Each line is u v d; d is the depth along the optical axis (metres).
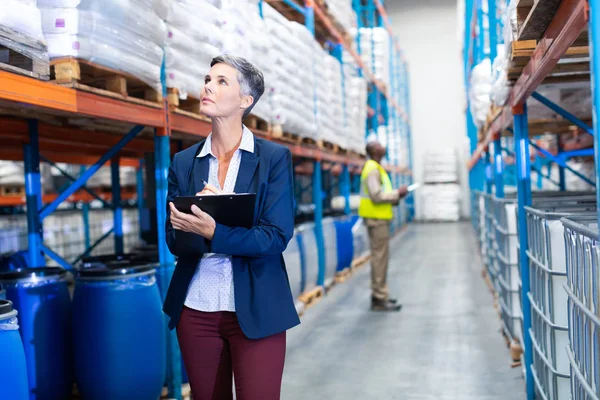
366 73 11.71
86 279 3.43
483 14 6.79
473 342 5.42
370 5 13.64
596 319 1.84
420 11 21.69
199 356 2.24
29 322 3.31
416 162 21.89
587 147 7.49
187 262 2.23
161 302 3.88
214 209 2.06
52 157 6.96
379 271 6.80
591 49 1.71
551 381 3.12
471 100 7.08
